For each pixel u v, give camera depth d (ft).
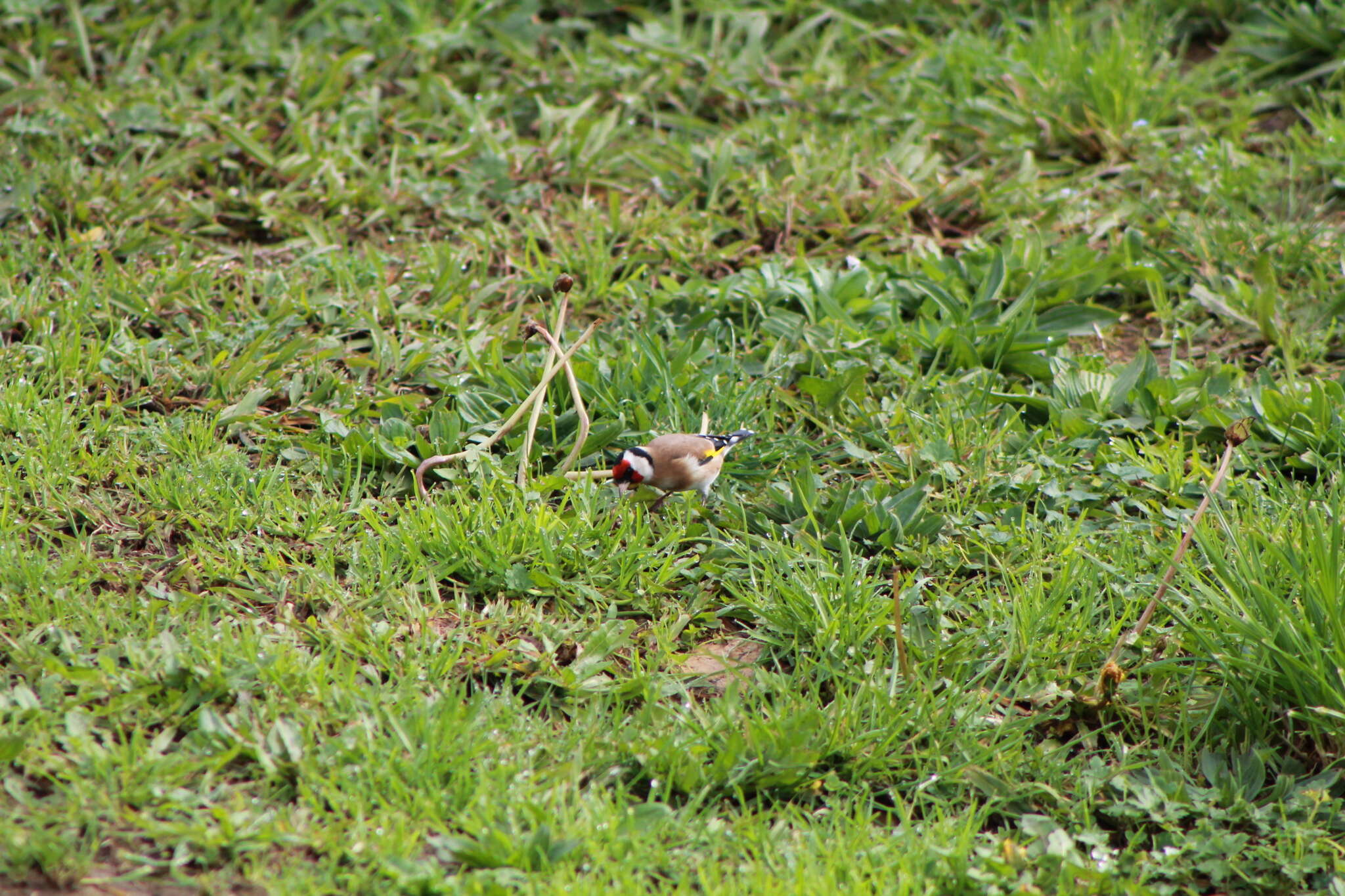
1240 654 23.59
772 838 20.53
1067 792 22.53
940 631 25.46
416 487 28.94
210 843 18.97
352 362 34.78
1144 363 35.01
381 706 22.22
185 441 30.30
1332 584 22.53
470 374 34.30
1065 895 19.61
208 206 41.60
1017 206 44.32
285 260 40.60
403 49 51.29
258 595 25.43
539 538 26.99
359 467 29.71
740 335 37.65
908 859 19.93
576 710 22.91
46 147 42.98
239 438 31.55
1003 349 36.04
